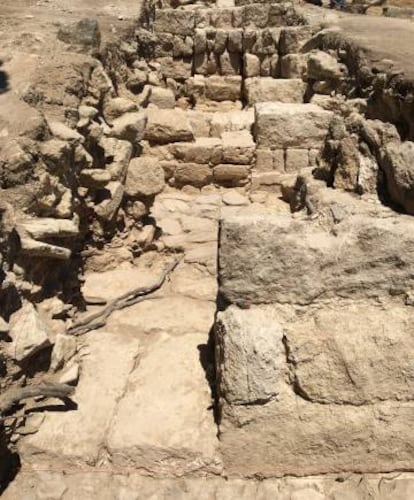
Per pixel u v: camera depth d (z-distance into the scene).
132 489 3.30
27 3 9.81
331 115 8.22
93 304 5.11
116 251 5.79
